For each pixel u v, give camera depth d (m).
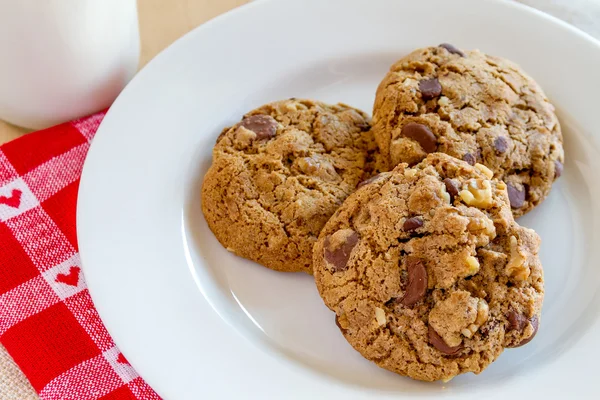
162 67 0.40
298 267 0.36
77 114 0.41
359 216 0.35
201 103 0.40
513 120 0.38
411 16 0.42
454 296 0.33
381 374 0.35
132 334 0.34
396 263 0.34
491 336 0.33
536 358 0.35
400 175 0.35
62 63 0.38
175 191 0.38
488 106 0.38
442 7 0.42
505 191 0.35
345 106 0.40
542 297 0.34
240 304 0.36
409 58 0.39
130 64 0.41
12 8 0.36
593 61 0.41
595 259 0.37
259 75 0.41
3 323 0.36
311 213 0.36
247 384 0.34
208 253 0.37
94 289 0.35
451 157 0.35
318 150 0.38
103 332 0.35
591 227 0.38
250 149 0.38
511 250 0.34
